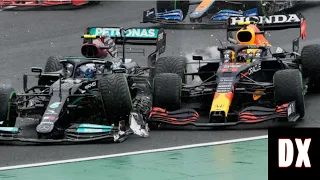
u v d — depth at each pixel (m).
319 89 46.78
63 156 36.16
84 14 80.00
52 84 41.38
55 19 78.38
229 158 34.66
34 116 41.41
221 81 41.31
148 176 32.00
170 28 72.56
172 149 36.97
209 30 71.12
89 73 42.47
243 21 47.66
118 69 40.50
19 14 81.38
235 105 42.19
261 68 43.75
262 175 31.58
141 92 45.59
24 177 32.50
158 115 40.97
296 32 68.00
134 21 76.12
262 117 39.31
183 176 31.78
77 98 40.56
